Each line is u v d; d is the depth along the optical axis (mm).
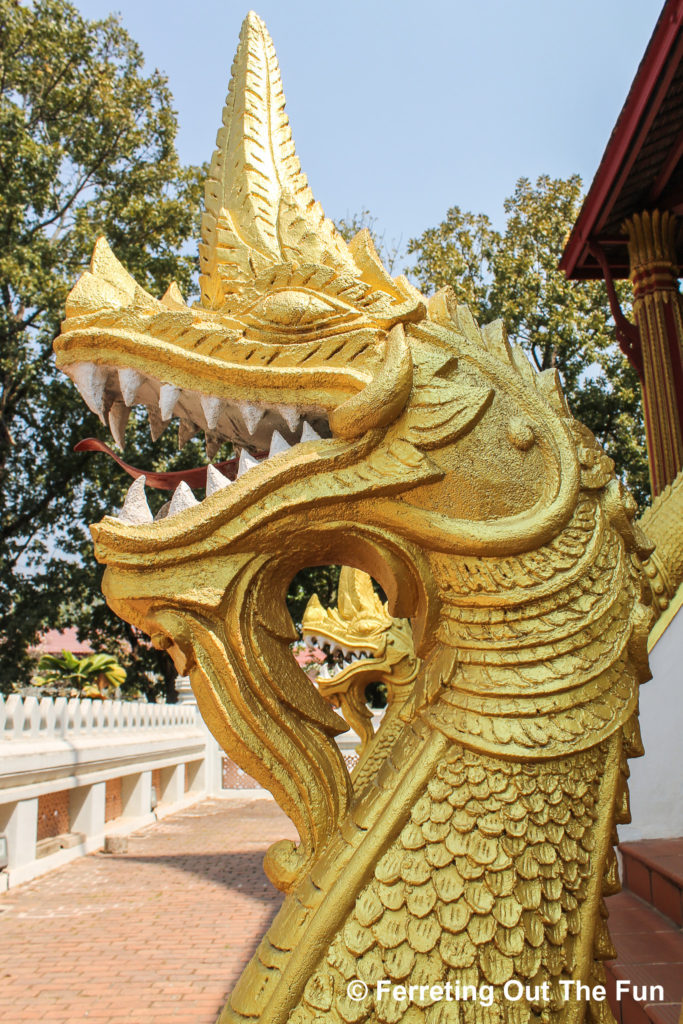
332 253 1424
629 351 5656
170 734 9539
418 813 1171
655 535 1631
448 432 1253
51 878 5883
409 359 1259
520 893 1119
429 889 1119
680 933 2303
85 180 16547
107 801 8156
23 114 14164
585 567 1271
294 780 1221
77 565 15758
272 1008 1068
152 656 17328
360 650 3193
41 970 3754
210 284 1531
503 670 1219
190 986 3521
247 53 1697
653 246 5414
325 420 1407
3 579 15266
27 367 14164
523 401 1335
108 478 15945
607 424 16016
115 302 1392
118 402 1486
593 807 1200
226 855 6801
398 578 1299
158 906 5047
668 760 3104
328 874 1149
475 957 1081
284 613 1303
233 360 1356
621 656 1269
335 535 1278
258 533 1240
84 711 7152
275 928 1171
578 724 1199
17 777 5590
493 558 1246
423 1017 1052
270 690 1232
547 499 1267
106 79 15672
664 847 2865
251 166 1552
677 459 5172
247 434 1525
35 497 16078
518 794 1165
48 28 14922
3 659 15102
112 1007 3256
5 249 13727
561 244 16750
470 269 16906
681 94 4156
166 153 16969
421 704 1285
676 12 3510
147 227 15766
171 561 1229
